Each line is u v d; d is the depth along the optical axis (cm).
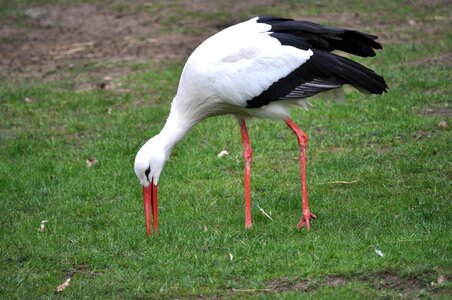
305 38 983
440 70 1535
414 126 1284
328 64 969
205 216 1048
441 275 816
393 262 854
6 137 1385
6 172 1241
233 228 998
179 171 1209
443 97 1399
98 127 1410
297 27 989
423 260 848
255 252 921
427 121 1293
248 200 1005
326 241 930
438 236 910
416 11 1998
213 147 1292
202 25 2003
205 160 1244
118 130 1380
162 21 2062
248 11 2089
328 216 1011
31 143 1346
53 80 1680
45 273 927
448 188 1062
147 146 991
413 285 816
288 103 1001
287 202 1070
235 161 1233
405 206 1016
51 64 1792
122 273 905
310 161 1210
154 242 975
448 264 835
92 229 1043
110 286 877
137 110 1468
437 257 856
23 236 1026
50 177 1223
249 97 980
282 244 934
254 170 1199
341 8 2053
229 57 974
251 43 974
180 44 1864
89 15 2175
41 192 1171
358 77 973
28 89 1612
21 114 1497
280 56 970
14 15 2203
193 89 991
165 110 1458
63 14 2198
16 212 1115
